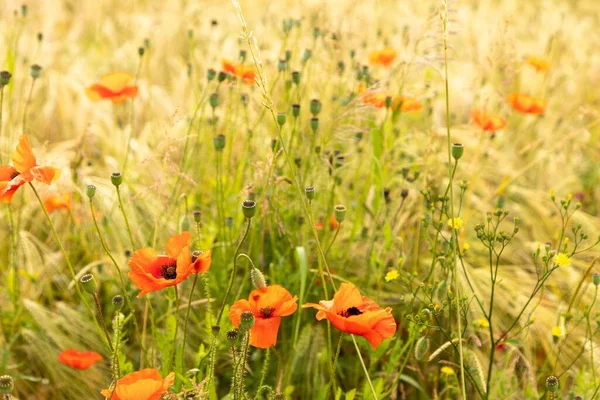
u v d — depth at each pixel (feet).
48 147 7.59
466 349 5.82
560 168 8.45
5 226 7.15
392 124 6.91
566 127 9.30
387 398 6.10
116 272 6.63
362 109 6.44
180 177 6.82
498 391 5.85
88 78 9.70
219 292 6.45
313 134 6.48
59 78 8.82
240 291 6.14
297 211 6.59
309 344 6.18
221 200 6.57
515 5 15.33
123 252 6.77
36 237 7.23
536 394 5.85
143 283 5.14
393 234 6.57
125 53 10.80
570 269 6.66
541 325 6.25
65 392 6.21
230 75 7.00
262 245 6.38
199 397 5.22
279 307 5.20
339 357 6.34
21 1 12.55
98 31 12.98
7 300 6.70
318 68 8.05
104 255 6.79
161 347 5.76
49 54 10.38
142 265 5.25
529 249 7.10
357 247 6.82
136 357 6.36
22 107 8.21
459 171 7.50
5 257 7.13
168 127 6.42
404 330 6.39
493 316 6.27
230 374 6.24
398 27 11.57
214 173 7.44
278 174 6.70
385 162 7.00
